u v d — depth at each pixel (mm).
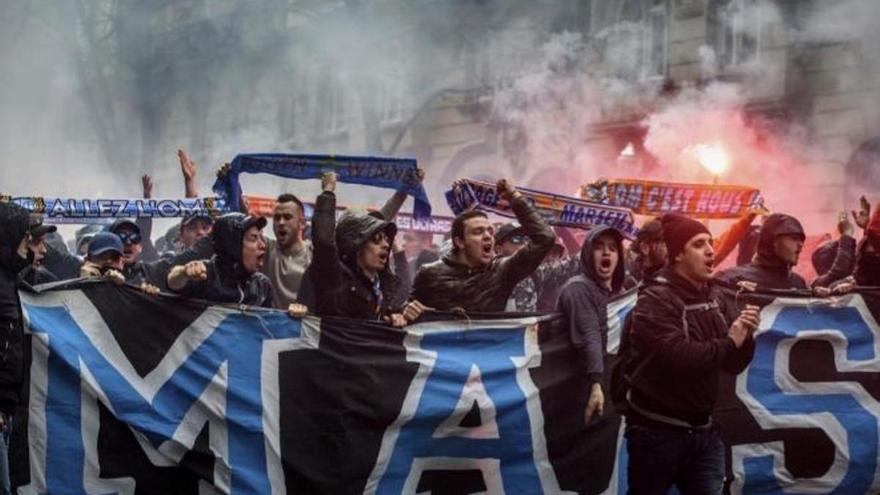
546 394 7004
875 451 7297
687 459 6094
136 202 8352
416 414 6797
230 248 6742
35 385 6242
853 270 8406
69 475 6270
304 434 6613
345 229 6969
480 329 6961
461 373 6875
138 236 8258
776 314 7336
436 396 6832
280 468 6566
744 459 7246
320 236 6762
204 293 6707
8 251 6023
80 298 6375
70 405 6285
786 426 7273
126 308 6426
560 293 7121
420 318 6879
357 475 6684
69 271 8758
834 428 7305
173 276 6617
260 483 6523
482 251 7191
